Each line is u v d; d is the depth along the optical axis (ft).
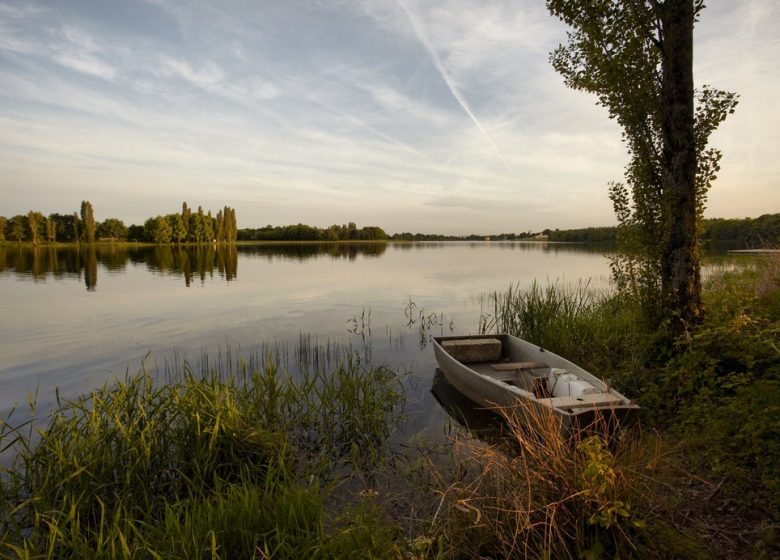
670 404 16.76
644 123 21.59
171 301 55.01
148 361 29.81
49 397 23.35
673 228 20.26
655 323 21.11
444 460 16.11
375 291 64.44
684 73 19.60
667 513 10.43
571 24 23.27
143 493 13.10
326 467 15.98
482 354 26.61
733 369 16.90
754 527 9.77
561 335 28.96
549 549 8.82
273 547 10.14
